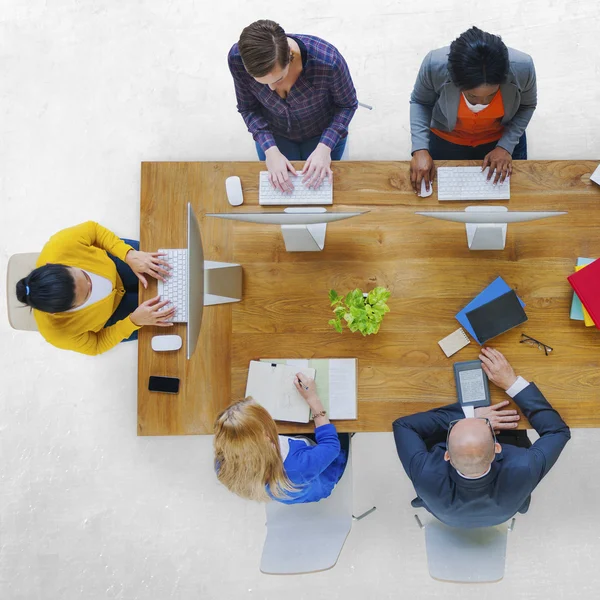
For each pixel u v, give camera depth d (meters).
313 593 2.82
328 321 2.10
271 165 2.12
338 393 2.06
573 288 2.02
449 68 1.81
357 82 3.07
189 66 3.16
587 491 2.79
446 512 1.87
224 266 2.09
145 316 2.06
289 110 2.19
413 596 2.78
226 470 1.81
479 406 2.02
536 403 1.96
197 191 2.15
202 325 2.11
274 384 2.06
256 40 1.70
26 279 1.91
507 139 2.17
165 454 2.96
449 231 2.11
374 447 2.88
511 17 3.05
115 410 3.00
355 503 2.84
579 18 3.02
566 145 2.96
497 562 1.99
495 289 2.06
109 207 3.11
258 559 2.86
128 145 3.13
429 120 2.27
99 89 3.17
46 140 3.15
